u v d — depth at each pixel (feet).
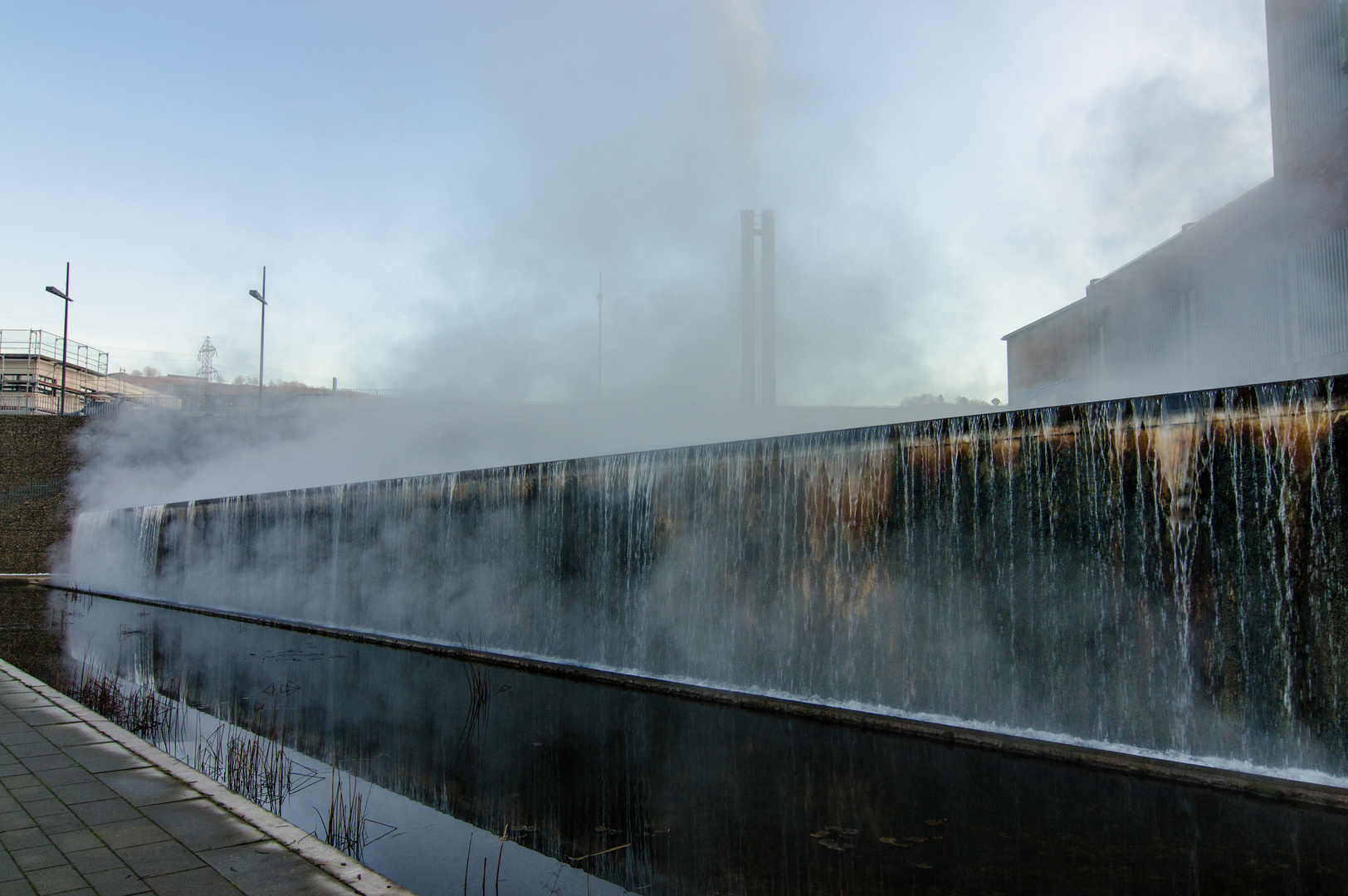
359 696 31.37
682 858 16.44
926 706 24.93
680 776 21.63
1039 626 22.88
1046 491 22.89
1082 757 21.57
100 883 11.44
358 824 17.65
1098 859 15.85
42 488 93.50
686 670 31.24
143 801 15.29
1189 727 20.39
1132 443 21.52
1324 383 18.63
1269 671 19.27
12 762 17.94
